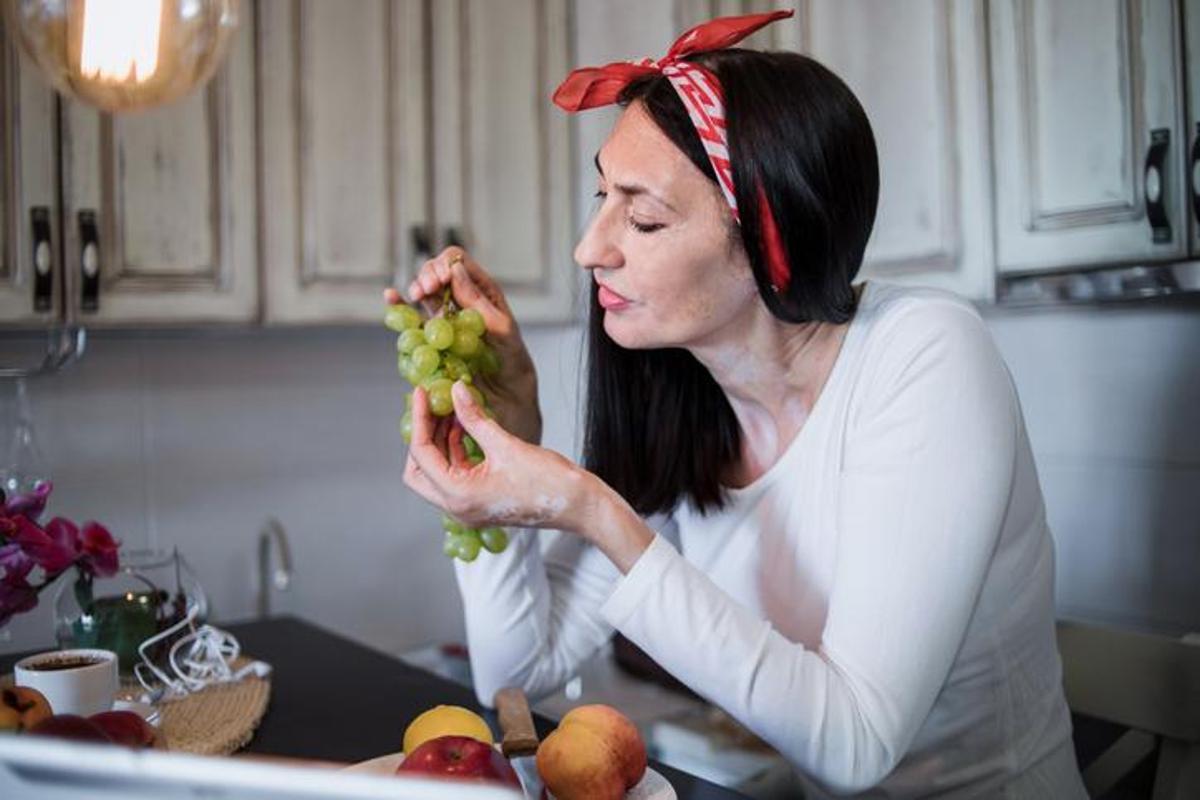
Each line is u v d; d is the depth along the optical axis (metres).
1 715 0.76
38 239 1.59
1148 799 1.44
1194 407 1.64
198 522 2.17
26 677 0.99
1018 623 1.05
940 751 1.08
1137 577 1.72
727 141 0.94
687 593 0.88
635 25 1.97
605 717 0.85
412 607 2.48
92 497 2.04
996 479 0.92
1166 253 1.33
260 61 1.80
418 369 0.97
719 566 1.17
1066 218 1.43
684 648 0.87
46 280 1.60
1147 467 1.70
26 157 1.58
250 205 1.80
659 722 1.93
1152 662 1.32
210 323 1.77
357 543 2.39
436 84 1.97
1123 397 1.72
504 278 2.06
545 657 1.21
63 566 1.13
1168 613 1.68
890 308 1.04
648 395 1.18
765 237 0.95
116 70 1.13
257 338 2.24
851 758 0.86
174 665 1.24
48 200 1.61
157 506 2.12
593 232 0.99
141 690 1.19
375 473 2.42
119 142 1.67
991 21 1.50
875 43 1.64
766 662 0.87
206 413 2.18
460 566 1.21
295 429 2.30
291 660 1.47
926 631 0.88
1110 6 1.37
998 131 1.50
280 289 1.84
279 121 1.83
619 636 2.20
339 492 2.37
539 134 2.09
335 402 2.36
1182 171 1.31
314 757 1.09
